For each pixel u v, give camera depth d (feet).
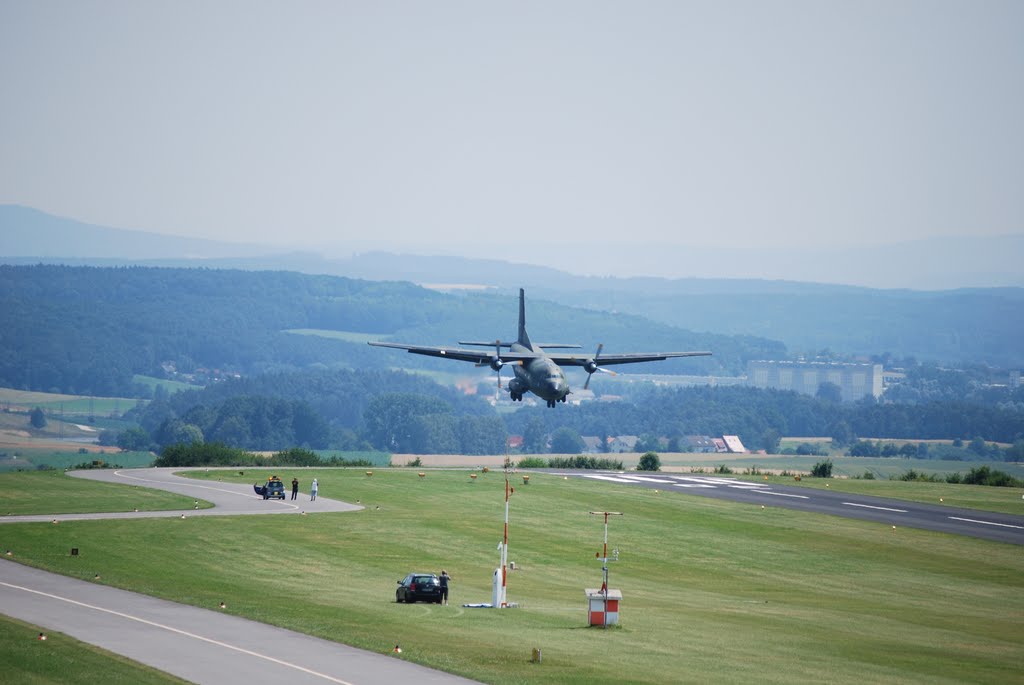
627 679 464.65
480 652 511.81
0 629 519.60
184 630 533.55
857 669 522.06
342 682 437.99
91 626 537.65
